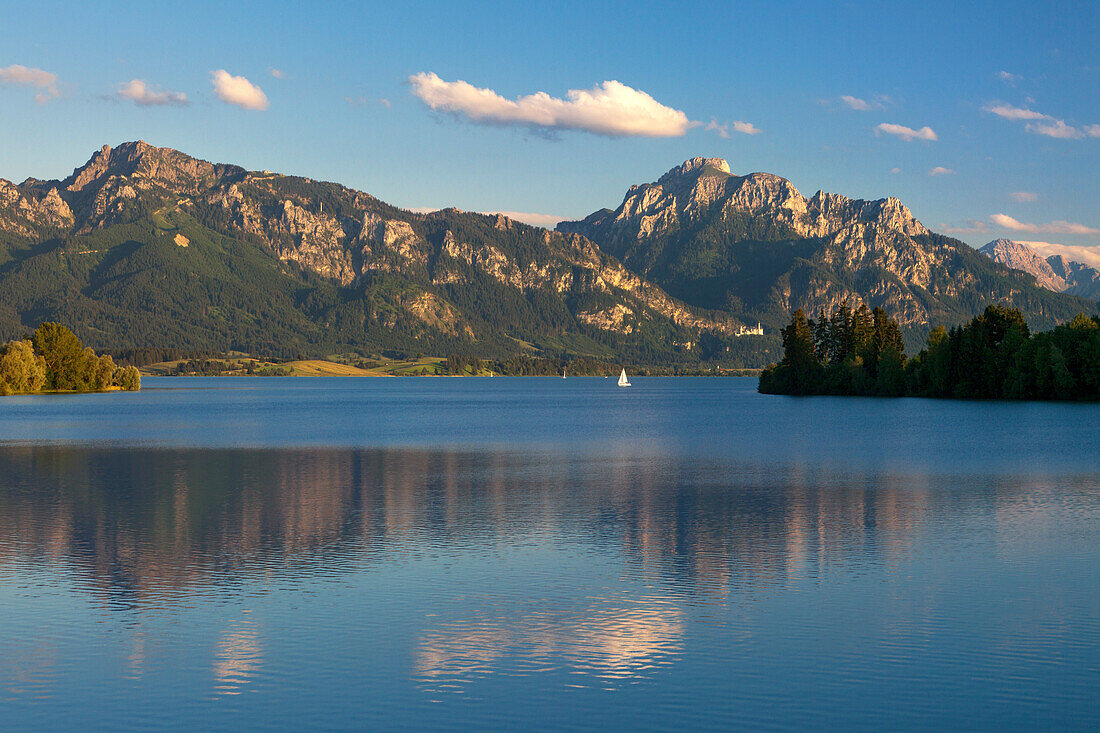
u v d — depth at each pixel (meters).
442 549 43.16
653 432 133.62
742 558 40.84
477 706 23.47
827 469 79.69
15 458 92.69
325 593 34.56
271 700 23.91
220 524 50.81
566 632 29.50
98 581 36.56
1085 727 21.98
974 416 160.38
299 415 191.12
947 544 44.00
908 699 23.73
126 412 196.25
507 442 115.38
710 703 23.59
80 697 24.14
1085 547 43.16
